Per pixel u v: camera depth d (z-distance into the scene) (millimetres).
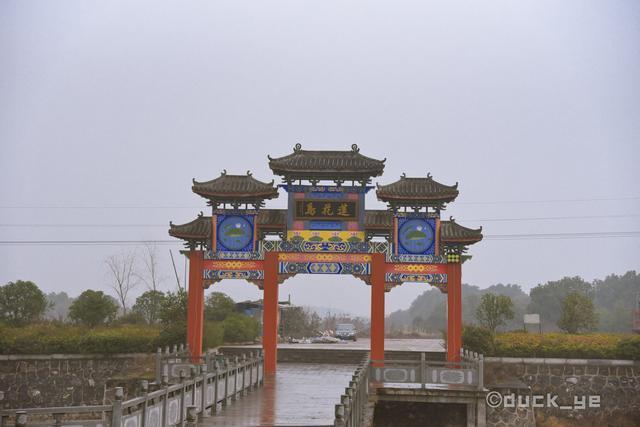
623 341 37906
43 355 37688
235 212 35812
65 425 14797
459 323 34625
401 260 35188
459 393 27578
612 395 37375
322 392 28500
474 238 34750
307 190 35688
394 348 50375
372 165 34719
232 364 25531
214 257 35500
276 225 36219
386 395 27781
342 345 57062
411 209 35688
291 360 44000
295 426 19859
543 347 38062
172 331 38844
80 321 47406
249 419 21141
